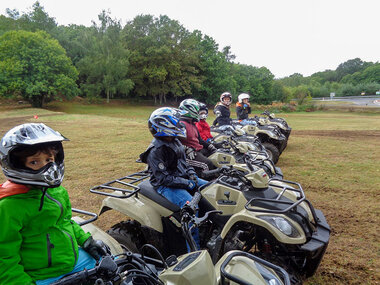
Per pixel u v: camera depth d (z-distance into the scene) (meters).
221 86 66.12
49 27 64.50
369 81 151.50
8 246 1.88
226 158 5.43
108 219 5.56
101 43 55.19
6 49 43.69
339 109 50.03
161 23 61.66
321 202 6.22
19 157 1.91
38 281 2.01
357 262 3.99
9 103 50.50
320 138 15.74
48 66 44.31
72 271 2.18
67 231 2.21
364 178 7.96
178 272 2.27
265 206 3.51
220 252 3.28
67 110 45.38
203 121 6.66
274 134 9.49
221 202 3.73
